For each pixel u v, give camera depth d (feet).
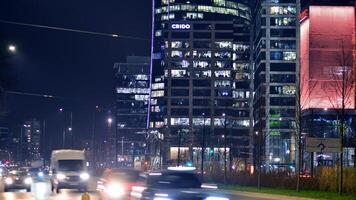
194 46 628.28
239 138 597.11
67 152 172.04
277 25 538.88
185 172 66.59
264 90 486.38
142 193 64.64
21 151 633.20
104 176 101.96
